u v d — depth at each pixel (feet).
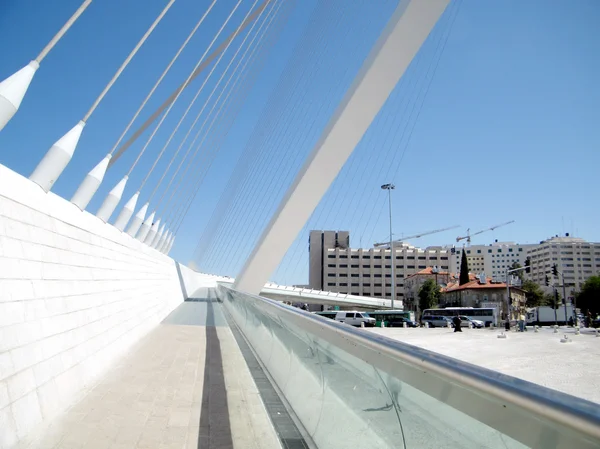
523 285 291.38
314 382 12.16
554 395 3.69
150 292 45.37
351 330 8.40
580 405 3.41
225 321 48.16
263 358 22.35
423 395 5.96
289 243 63.16
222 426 12.83
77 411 14.15
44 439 11.64
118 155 41.86
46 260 15.98
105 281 24.84
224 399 15.74
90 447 11.12
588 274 441.68
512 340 98.89
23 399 12.17
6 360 11.68
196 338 33.04
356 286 298.35
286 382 15.99
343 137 51.24
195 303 85.81
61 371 15.56
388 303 219.61
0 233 12.64
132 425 12.85
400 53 45.60
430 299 241.35
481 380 4.44
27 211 14.99
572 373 53.26
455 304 246.27
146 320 38.52
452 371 4.91
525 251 509.35
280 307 15.55
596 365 59.62
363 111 49.37
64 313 16.98
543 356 69.56
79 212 21.71
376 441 7.75
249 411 14.29
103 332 22.61
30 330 13.57
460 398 4.99
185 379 18.93
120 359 23.76
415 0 42.29
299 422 12.96
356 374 8.66
